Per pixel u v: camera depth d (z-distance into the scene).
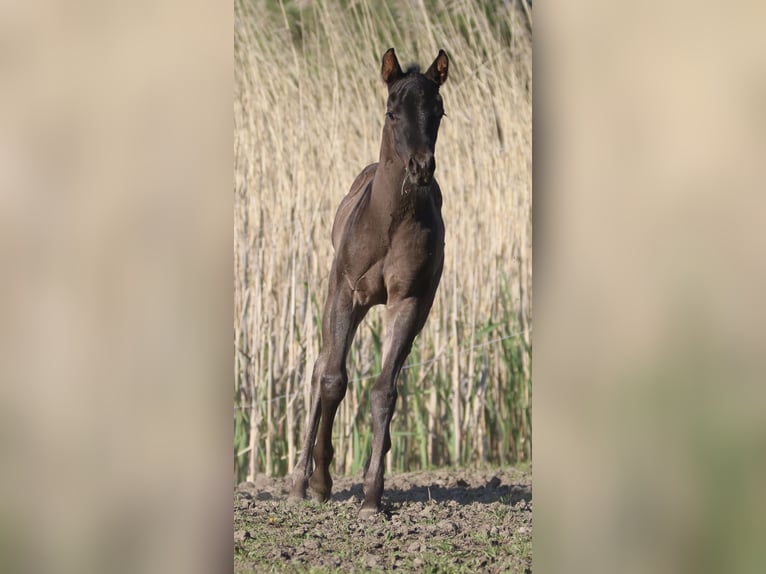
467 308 24.39
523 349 24.08
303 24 26.33
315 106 25.08
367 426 23.23
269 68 25.14
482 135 24.77
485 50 26.50
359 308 17.62
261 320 23.31
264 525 16.64
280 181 23.78
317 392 18.55
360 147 25.02
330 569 14.17
